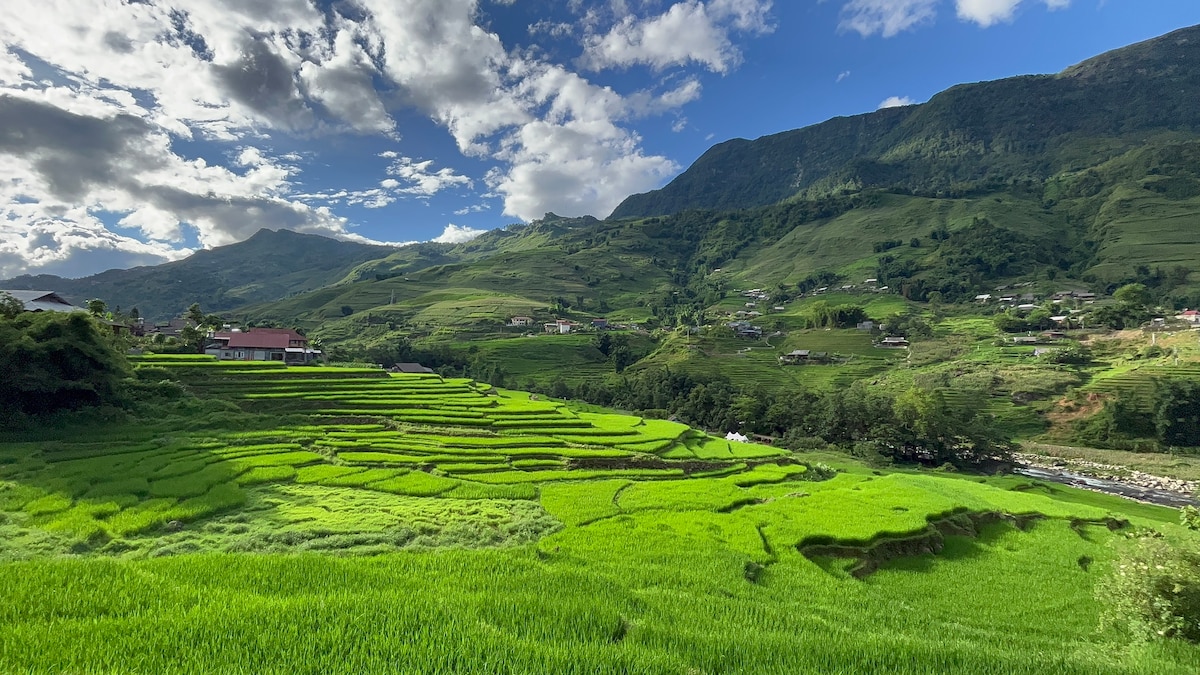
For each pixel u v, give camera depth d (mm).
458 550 19594
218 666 8305
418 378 85375
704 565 25156
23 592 11469
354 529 29422
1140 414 97875
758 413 103812
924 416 88875
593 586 15664
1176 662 15062
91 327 55969
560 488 41438
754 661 10688
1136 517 50688
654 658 9773
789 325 194125
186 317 147750
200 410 59500
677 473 51719
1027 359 130500
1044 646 19516
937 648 12391
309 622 10141
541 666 8977
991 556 33875
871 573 29562
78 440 48625
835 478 53688
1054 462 93312
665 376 126500
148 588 12422
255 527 29672
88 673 7871
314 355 113125
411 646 9359
